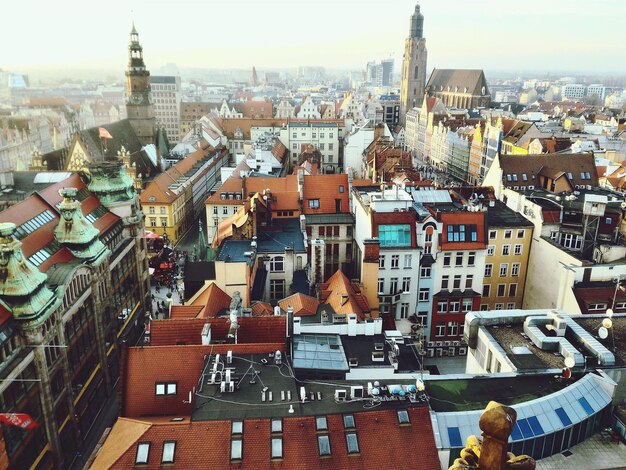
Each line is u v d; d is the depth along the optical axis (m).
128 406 47.69
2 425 48.72
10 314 53.47
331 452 39.59
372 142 180.12
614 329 54.34
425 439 40.81
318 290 74.19
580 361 47.97
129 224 89.19
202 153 189.62
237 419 40.44
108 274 76.25
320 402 42.75
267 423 40.34
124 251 84.94
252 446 39.38
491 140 178.88
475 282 82.12
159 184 138.75
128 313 86.25
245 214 92.12
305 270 84.94
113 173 88.06
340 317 59.16
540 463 41.31
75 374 65.44
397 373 50.69
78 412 65.25
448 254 80.19
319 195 100.50
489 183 113.00
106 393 74.94
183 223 148.38
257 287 78.12
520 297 89.88
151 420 43.66
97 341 72.81
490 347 52.75
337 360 50.66
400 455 40.06
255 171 140.00
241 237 87.81
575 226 82.31
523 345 52.22
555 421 41.69
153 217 136.50
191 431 39.84
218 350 49.59
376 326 56.97
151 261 114.81
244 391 43.81
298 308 64.81
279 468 38.75
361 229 86.56
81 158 155.00
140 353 49.12
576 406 43.09
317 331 56.56
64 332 62.53
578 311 68.56
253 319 56.53
